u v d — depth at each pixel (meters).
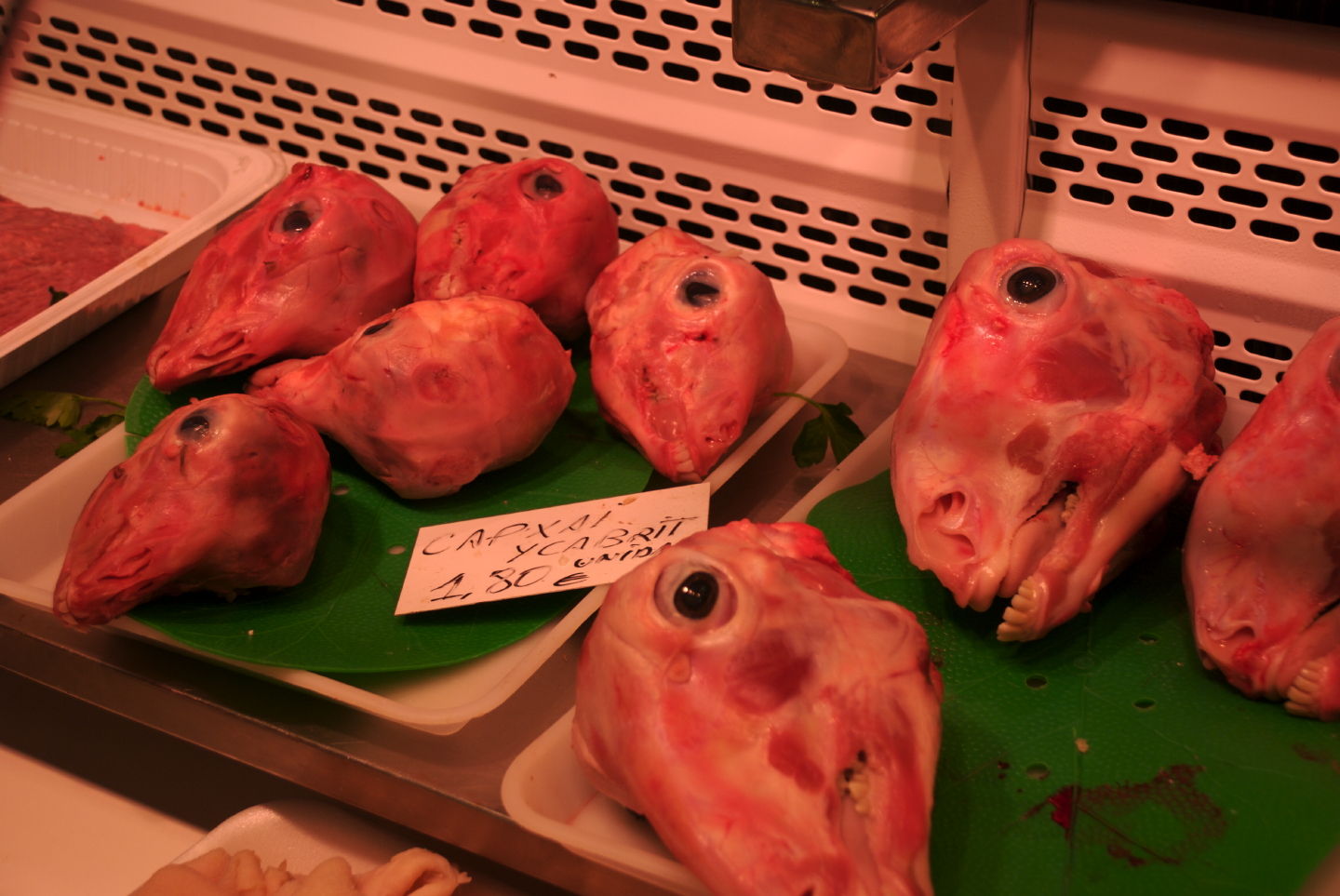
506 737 0.87
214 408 0.89
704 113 1.03
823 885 0.73
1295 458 0.80
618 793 0.79
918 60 0.94
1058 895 0.77
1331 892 0.76
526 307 0.96
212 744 0.90
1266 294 0.92
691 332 0.93
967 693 0.85
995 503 0.84
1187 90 0.89
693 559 0.77
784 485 0.98
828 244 1.04
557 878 0.83
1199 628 0.83
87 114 1.21
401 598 0.90
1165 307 0.87
